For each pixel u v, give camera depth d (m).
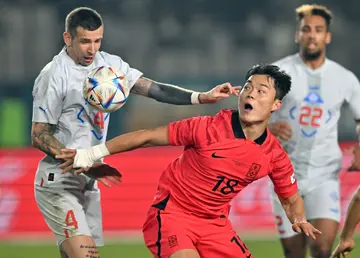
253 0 96.00
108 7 93.62
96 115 21.39
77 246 21.31
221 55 93.50
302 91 26.36
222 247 19.59
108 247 39.81
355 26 94.38
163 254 19.14
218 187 19.23
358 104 26.98
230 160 18.95
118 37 92.75
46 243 41.62
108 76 20.12
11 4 89.00
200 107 71.88
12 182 45.16
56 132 21.38
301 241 26.27
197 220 19.52
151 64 92.19
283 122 25.30
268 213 45.06
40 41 88.94
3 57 87.75
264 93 18.86
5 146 61.84
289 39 93.69
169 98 22.41
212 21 95.56
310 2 95.31
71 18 20.61
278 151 19.47
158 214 19.53
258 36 94.50
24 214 44.88
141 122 70.81
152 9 95.19
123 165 45.94
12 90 65.88
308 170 26.22
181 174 19.45
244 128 19.06
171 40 93.81
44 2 90.06
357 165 26.55
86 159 19.44
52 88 20.70
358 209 20.67
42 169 21.84
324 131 26.34
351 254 36.91
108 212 45.31
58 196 21.67
